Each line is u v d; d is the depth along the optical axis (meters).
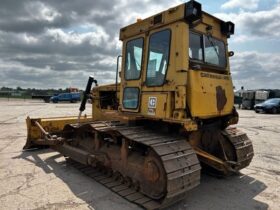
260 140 9.79
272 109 23.92
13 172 5.77
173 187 3.78
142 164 4.46
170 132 4.78
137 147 4.71
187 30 4.29
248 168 6.24
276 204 4.38
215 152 5.46
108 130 4.93
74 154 5.83
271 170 6.11
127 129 4.80
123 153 4.88
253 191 4.90
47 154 7.26
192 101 4.25
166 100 4.35
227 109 5.05
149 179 4.21
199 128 5.01
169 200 3.92
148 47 4.82
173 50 4.34
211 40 5.02
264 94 30.92
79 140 6.32
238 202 4.44
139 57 5.03
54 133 7.61
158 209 4.06
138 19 5.10
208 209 4.17
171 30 4.40
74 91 47.62
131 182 4.75
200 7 4.16
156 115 4.53
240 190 4.94
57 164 6.36
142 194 4.47
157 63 4.61
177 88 4.22
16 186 4.98
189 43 4.54
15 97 56.28
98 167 5.67
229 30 5.21
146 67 4.82
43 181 5.24
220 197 4.62
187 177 3.95
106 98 6.91
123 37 5.43
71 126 6.34
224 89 4.95
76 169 5.97
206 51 4.89
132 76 5.18
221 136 5.50
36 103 38.53
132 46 5.22
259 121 16.73
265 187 5.09
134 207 4.15
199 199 4.54
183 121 4.13
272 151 7.98
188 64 4.28
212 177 5.62
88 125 5.54
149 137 4.43
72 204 4.25
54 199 4.43
